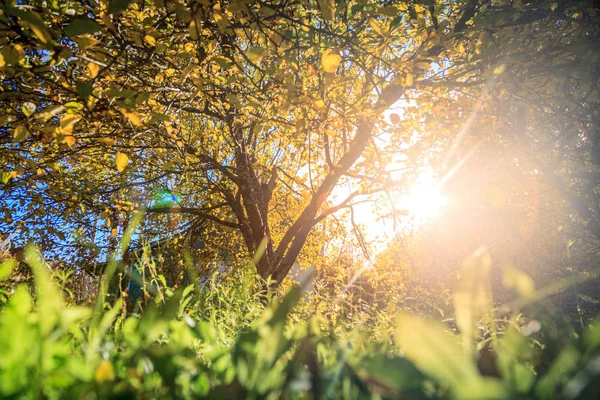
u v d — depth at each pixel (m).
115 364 0.53
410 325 0.26
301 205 12.19
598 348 0.27
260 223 9.43
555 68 4.56
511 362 0.33
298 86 3.29
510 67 4.65
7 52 2.10
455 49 5.04
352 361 0.52
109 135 4.81
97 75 2.57
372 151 7.29
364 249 10.35
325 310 2.64
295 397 0.42
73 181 8.70
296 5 3.45
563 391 0.26
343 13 3.76
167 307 0.49
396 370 0.36
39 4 2.48
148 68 4.09
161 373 0.45
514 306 0.54
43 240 7.96
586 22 4.09
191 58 4.04
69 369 0.43
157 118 3.13
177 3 2.41
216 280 2.64
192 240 11.52
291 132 6.98
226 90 4.47
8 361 0.39
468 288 0.36
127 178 8.52
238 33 3.60
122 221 6.62
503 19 3.96
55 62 2.20
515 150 5.45
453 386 0.26
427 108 5.34
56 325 0.50
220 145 9.57
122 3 1.99
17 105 3.78
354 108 4.46
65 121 2.68
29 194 8.00
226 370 0.46
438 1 5.61
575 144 5.56
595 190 5.79
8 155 4.86
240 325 1.97
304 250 12.22
